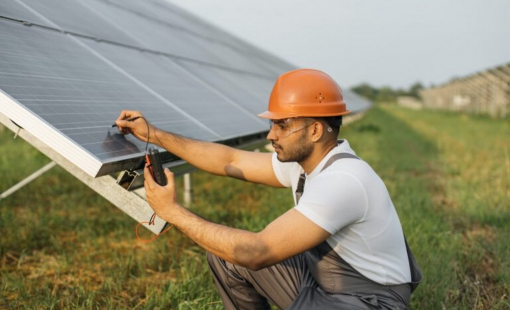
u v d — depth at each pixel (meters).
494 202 5.57
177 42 5.97
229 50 9.17
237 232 1.95
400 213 4.90
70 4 4.32
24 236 4.16
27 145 9.74
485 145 11.52
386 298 2.04
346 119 13.29
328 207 1.88
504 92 24.88
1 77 2.02
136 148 2.14
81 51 3.13
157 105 2.93
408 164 8.50
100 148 1.91
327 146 2.09
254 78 7.54
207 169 2.49
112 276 3.44
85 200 5.53
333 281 2.10
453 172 7.80
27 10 3.28
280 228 1.91
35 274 3.55
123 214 5.04
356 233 1.99
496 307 3.04
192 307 2.90
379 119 23.52
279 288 2.34
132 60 3.70
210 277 3.40
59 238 4.27
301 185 2.27
